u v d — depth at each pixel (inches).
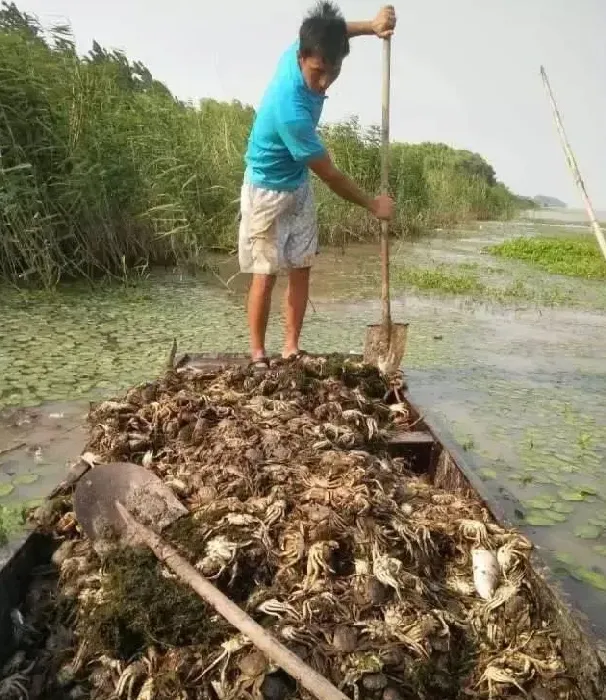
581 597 115.4
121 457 119.5
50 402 183.3
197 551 91.5
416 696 77.1
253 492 104.8
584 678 78.3
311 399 145.3
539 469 163.9
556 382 232.4
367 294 361.7
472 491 114.3
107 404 134.6
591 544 133.2
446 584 96.8
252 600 86.0
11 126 310.8
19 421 170.7
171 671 77.9
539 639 87.0
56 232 335.0
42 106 320.8
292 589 88.2
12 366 208.5
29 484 140.4
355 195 170.9
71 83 347.3
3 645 85.5
